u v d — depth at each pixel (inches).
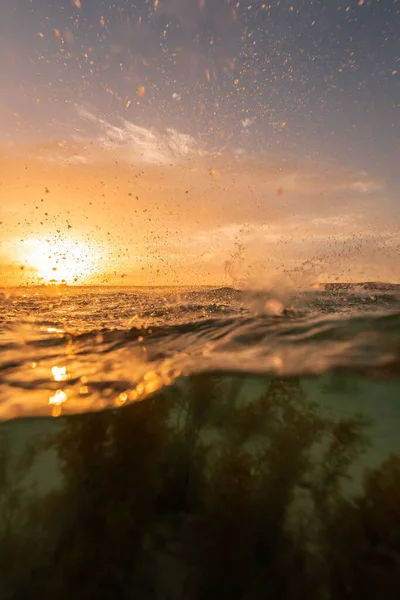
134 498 68.6
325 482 69.1
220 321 172.7
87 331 166.2
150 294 453.1
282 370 102.7
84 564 60.8
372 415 85.3
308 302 210.8
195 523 65.9
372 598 57.6
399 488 65.8
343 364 106.0
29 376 107.7
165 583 59.3
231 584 60.2
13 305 298.7
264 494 68.7
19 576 59.0
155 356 123.4
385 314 154.9
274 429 79.7
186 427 78.9
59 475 70.6
